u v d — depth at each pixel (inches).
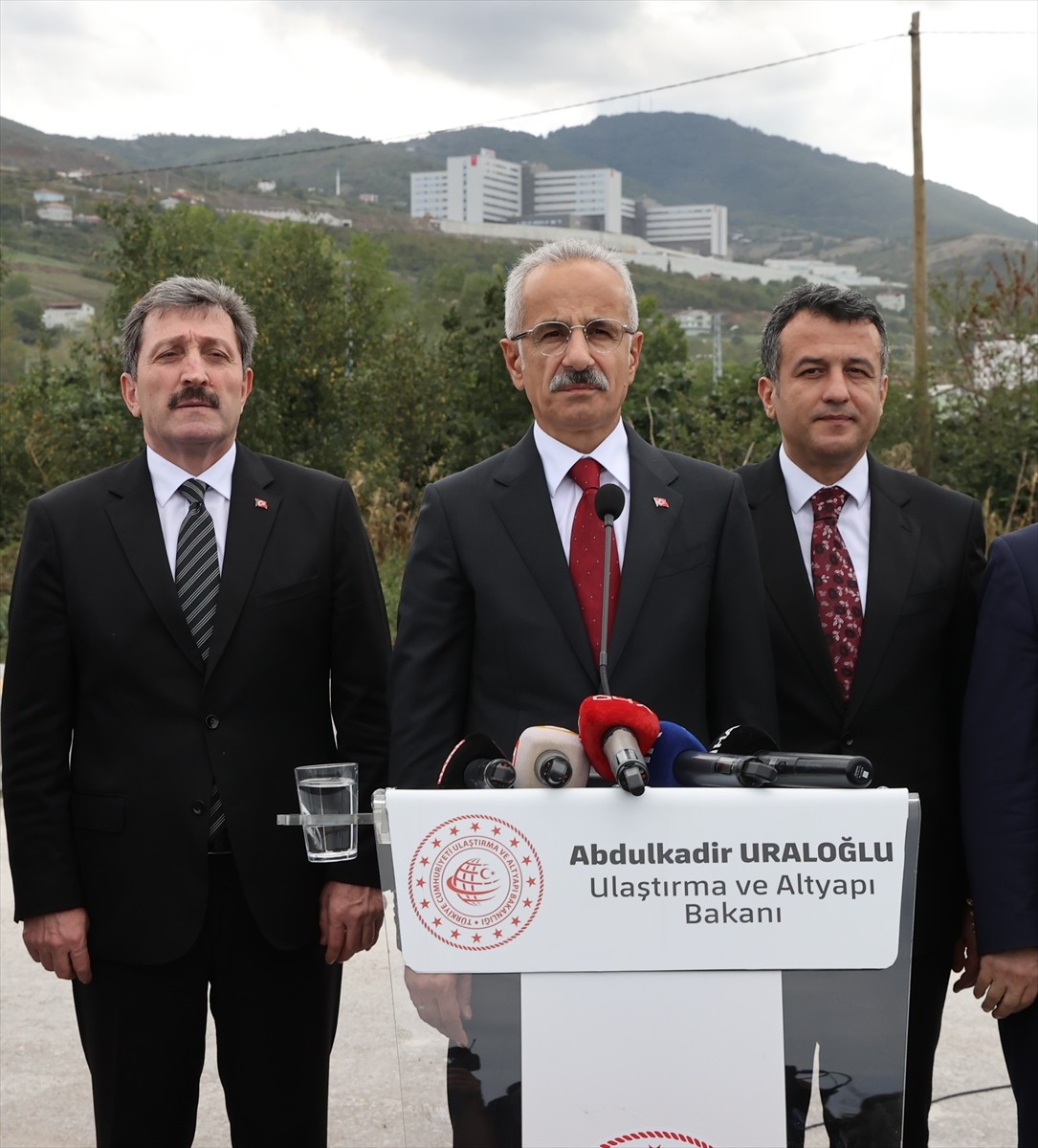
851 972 77.3
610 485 96.8
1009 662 110.4
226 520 122.6
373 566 128.2
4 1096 160.2
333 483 127.6
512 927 77.7
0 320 2273.6
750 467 133.9
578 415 112.7
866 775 78.4
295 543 122.8
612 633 109.9
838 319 125.6
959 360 590.6
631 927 77.6
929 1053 125.2
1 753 118.8
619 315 113.2
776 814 78.5
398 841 78.4
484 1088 76.8
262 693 119.6
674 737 86.0
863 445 127.3
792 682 124.4
